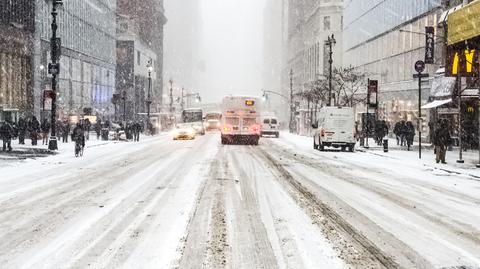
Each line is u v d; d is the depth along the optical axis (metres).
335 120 31.22
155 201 11.87
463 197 13.13
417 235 8.74
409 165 22.28
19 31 44.78
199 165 20.83
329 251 7.59
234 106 37.62
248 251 7.53
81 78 62.91
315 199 12.42
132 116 89.81
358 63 66.38
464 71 25.98
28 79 47.09
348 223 9.66
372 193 13.63
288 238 8.36
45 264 6.82
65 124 38.78
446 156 27.34
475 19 23.80
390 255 7.43
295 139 50.28
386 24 54.22
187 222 9.53
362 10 64.38
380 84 56.44
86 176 16.91
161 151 29.81
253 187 14.31
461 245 8.09
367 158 26.14
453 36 26.27
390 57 53.03
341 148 32.78
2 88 41.84
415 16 45.50
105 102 74.50
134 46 90.50
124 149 31.86
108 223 9.42
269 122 56.31
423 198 12.89
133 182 15.32
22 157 24.50
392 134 51.66
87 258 7.11
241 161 22.86
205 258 7.14
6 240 8.13
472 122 32.44
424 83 43.34
